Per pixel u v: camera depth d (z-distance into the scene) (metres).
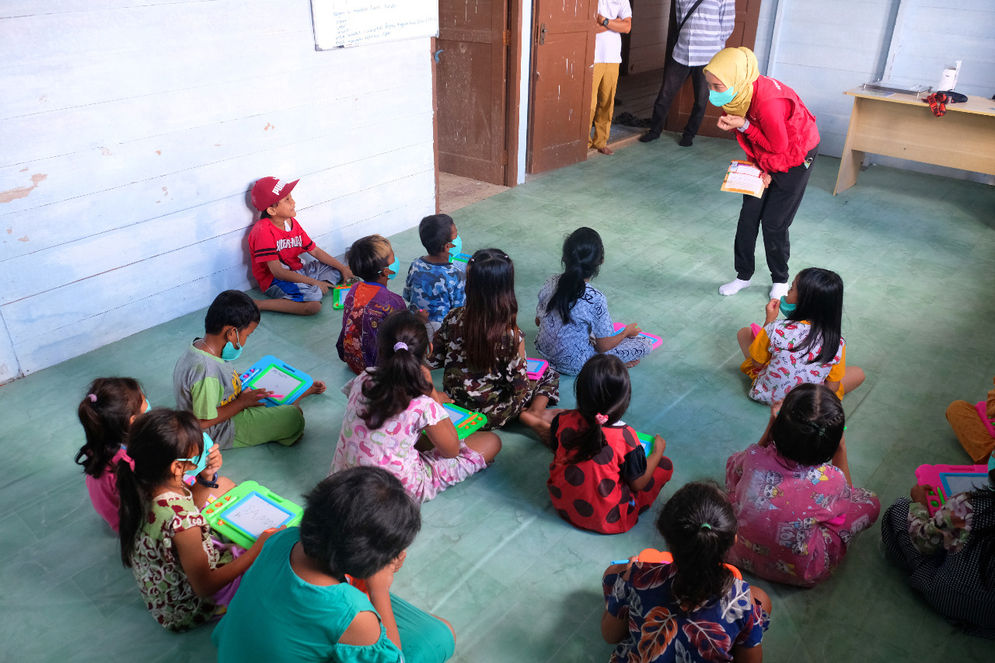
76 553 2.32
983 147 5.11
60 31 2.95
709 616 1.57
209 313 2.51
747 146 3.72
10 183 2.99
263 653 1.45
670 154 6.73
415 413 2.22
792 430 1.99
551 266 4.39
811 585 2.21
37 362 3.31
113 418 2.06
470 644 2.02
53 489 2.60
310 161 4.14
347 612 1.44
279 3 3.67
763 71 6.86
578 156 6.46
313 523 1.41
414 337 2.22
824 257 4.59
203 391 2.49
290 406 2.83
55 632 2.05
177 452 1.78
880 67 6.25
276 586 1.46
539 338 3.26
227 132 3.68
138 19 3.17
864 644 2.04
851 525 2.21
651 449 2.62
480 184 5.92
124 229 3.43
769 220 3.83
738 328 3.76
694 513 1.54
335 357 3.44
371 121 4.39
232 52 3.56
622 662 1.75
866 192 5.75
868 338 3.65
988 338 3.65
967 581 2.01
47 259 3.21
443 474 2.54
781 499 2.08
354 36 4.07
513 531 2.43
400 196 4.80
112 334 3.55
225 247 3.90
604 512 2.34
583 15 5.83
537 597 2.18
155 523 1.83
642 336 3.46
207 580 1.91
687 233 4.96
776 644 2.03
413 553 2.33
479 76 5.62
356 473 1.48
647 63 10.09
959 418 2.84
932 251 4.68
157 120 3.38
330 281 4.08
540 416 2.86
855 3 6.15
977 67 5.81
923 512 2.15
